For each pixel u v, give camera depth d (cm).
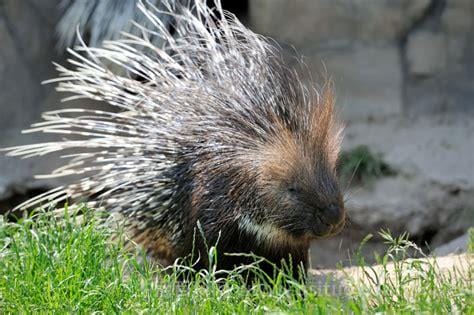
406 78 1432
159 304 621
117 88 840
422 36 1421
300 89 749
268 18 1421
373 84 1430
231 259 718
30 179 1380
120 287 646
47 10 1445
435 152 1362
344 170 1340
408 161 1344
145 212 779
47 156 1395
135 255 716
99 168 827
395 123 1423
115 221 793
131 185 789
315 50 1423
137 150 788
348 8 1413
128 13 1222
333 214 672
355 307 565
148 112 796
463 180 1309
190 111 759
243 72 748
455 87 1427
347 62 1426
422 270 654
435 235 1312
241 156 705
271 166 686
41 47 1450
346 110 1432
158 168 768
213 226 718
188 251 749
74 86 854
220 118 734
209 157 727
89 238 709
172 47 824
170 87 783
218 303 611
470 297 588
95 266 684
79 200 878
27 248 707
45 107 1442
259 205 693
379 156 1355
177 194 752
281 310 586
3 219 802
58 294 639
